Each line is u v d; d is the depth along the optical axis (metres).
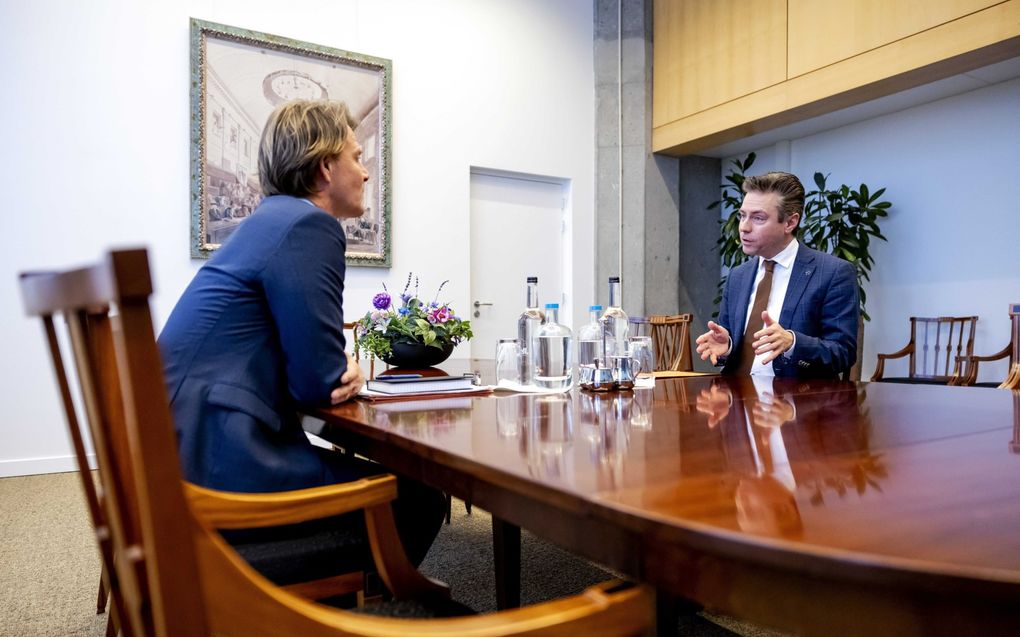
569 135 5.59
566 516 0.66
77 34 3.77
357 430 1.10
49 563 2.26
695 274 6.24
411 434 0.97
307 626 0.60
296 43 4.33
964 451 0.84
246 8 4.25
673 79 5.52
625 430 1.00
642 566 0.58
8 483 3.41
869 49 4.12
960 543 0.49
